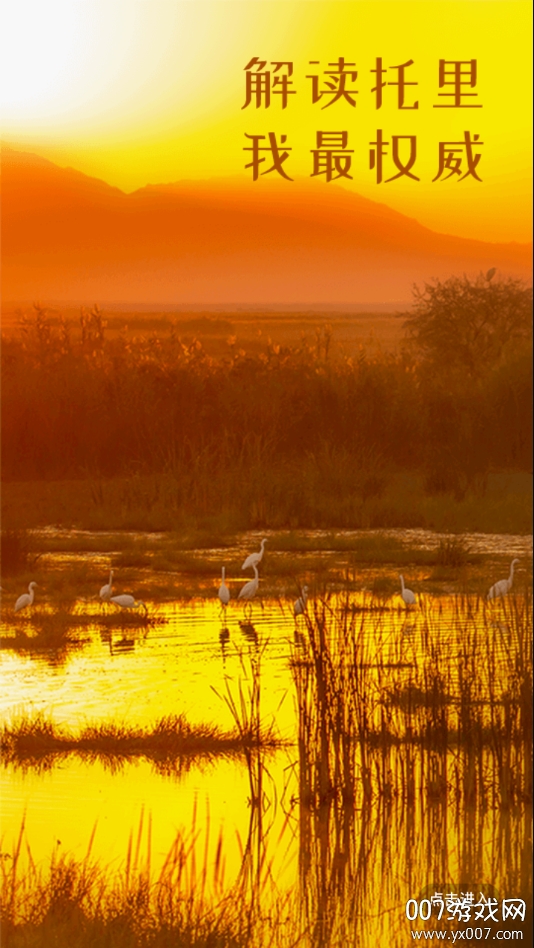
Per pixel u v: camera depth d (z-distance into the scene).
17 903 21.52
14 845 24.83
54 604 55.94
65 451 103.75
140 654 44.94
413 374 120.19
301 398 109.19
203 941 20.53
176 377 113.38
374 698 32.50
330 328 133.38
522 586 55.00
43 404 105.81
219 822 26.92
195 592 59.53
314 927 21.92
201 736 32.94
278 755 32.12
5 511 84.81
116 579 63.53
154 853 24.80
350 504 87.12
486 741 30.05
